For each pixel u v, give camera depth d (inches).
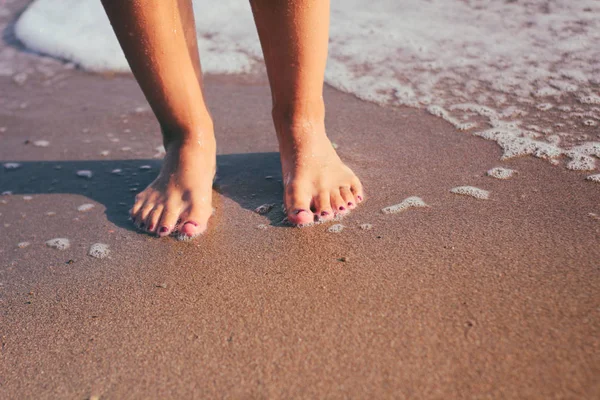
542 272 29.0
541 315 26.6
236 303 29.5
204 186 36.6
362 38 62.9
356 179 36.8
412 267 30.3
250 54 63.6
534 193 35.4
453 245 31.5
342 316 27.9
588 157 38.6
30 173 44.9
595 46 55.5
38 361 27.9
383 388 24.6
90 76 64.0
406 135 44.1
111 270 33.0
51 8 82.9
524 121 44.3
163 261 33.2
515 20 63.2
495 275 29.1
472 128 44.2
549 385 23.9
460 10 67.7
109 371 27.0
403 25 65.2
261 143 45.4
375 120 47.0
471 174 38.1
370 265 30.8
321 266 31.2
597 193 34.8
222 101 53.7
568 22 61.1
